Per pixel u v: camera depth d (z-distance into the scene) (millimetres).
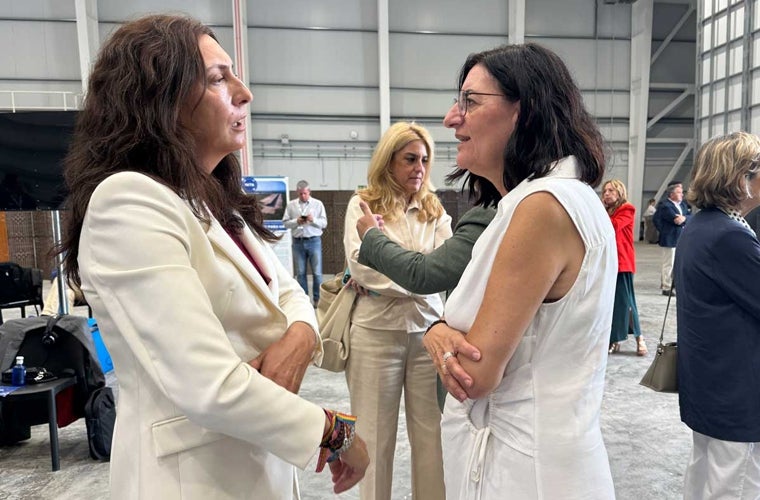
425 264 1107
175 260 576
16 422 2506
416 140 1528
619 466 2234
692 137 12086
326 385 3326
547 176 740
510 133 771
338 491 750
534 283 684
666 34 11648
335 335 1583
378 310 1533
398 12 10312
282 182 6047
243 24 9539
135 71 618
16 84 9219
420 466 1589
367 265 1273
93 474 2238
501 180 836
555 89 751
